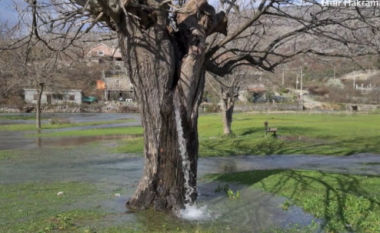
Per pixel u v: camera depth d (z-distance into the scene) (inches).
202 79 340.8
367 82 2950.3
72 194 398.0
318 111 2482.8
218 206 345.7
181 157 324.8
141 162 641.0
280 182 429.7
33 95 2886.3
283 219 306.0
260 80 1561.3
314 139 977.5
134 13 300.4
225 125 1014.4
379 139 954.7
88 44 684.7
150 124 321.7
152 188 326.0
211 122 1594.5
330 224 284.7
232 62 378.0
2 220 301.1
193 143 333.7
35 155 722.2
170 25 347.6
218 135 1043.3
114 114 2664.9
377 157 688.4
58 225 285.9
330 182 419.2
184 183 328.8
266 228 284.2
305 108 2664.9
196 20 335.0
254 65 389.4
